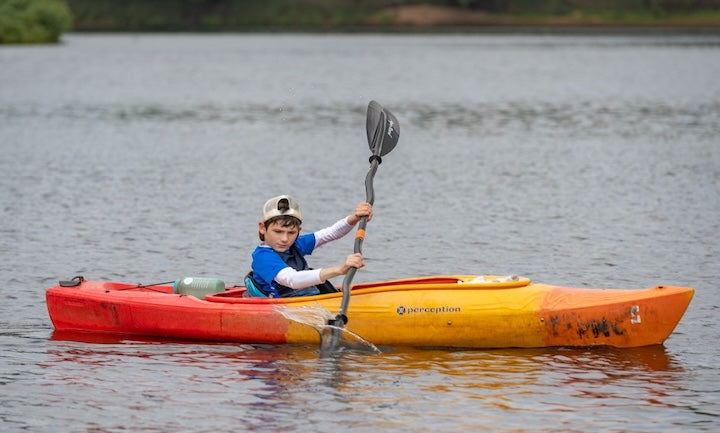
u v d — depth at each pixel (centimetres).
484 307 3039
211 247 4566
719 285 3875
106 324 3234
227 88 14238
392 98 12756
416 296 3077
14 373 2830
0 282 3919
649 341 3045
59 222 5097
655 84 14512
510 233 4856
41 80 15488
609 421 2459
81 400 2612
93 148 8081
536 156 7550
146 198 5781
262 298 3131
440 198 5806
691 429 2411
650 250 4481
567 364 2902
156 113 11031
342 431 2397
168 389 2692
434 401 2594
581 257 4359
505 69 17288
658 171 6738
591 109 11225
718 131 9012
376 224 5075
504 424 2439
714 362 2917
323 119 10450
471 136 8888
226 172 6800
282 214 3116
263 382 2745
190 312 3147
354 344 3081
